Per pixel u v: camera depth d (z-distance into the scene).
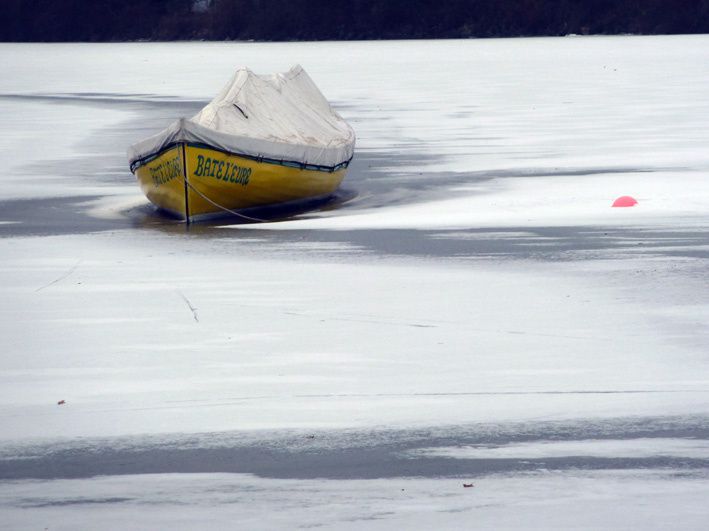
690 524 13.18
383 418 16.83
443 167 46.88
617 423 16.47
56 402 17.80
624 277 26.06
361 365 19.48
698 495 13.96
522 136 58.03
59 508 13.91
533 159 48.59
